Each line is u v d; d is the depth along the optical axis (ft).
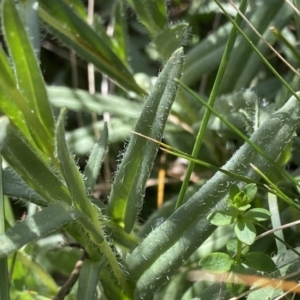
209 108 1.10
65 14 1.34
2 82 1.01
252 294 1.06
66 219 0.99
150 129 1.10
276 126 1.10
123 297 1.15
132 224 1.16
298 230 1.24
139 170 1.12
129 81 1.41
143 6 1.30
